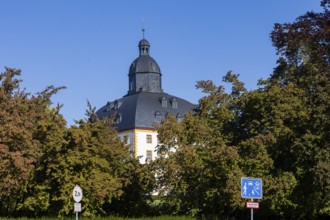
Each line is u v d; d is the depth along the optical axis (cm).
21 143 2803
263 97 2867
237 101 3136
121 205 3469
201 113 3344
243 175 2705
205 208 3148
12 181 2662
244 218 3194
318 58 2809
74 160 2814
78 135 2853
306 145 2548
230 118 3219
